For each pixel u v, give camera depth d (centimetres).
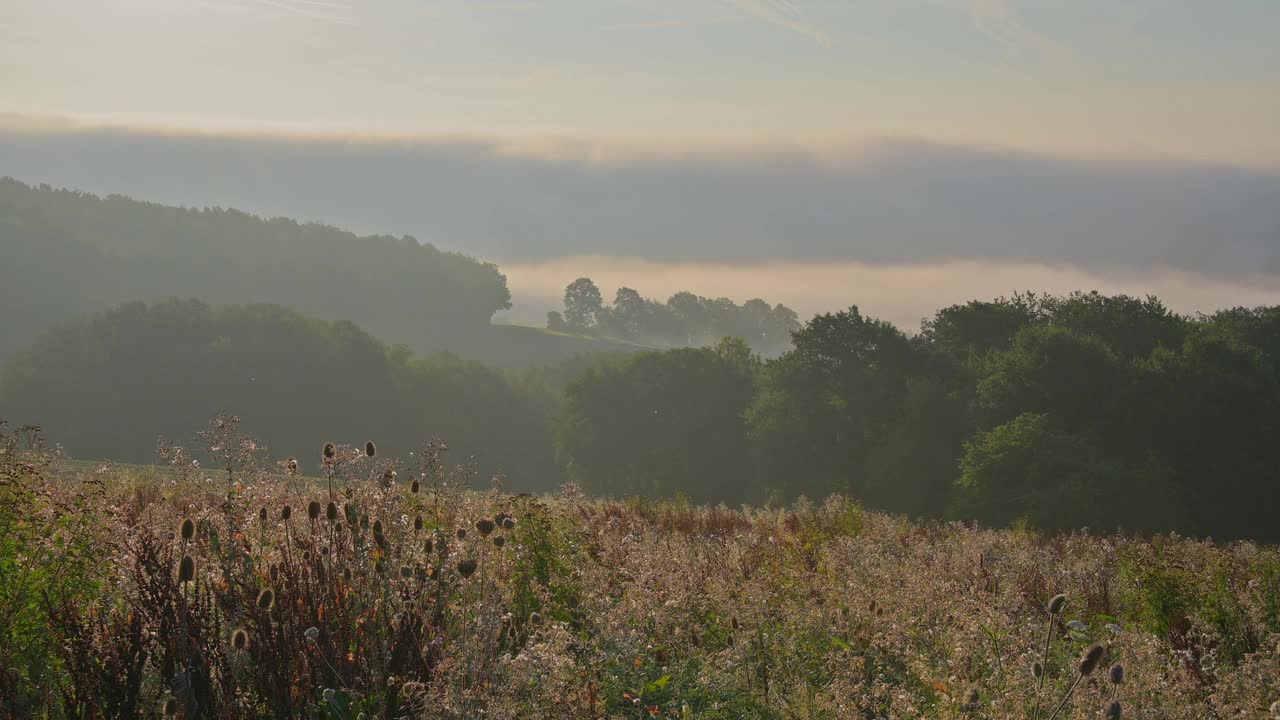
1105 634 712
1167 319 6328
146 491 996
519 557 709
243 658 484
